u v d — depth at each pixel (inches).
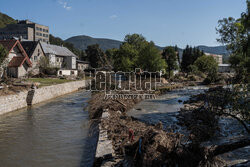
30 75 1706.4
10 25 5167.3
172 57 2546.8
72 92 1519.4
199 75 2874.0
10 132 566.9
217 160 313.1
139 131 457.7
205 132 480.7
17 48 1509.6
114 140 424.5
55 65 2381.9
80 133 550.3
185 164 298.0
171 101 1090.1
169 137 361.1
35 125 636.1
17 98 884.0
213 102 458.6
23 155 418.0
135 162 336.5
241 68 427.5
